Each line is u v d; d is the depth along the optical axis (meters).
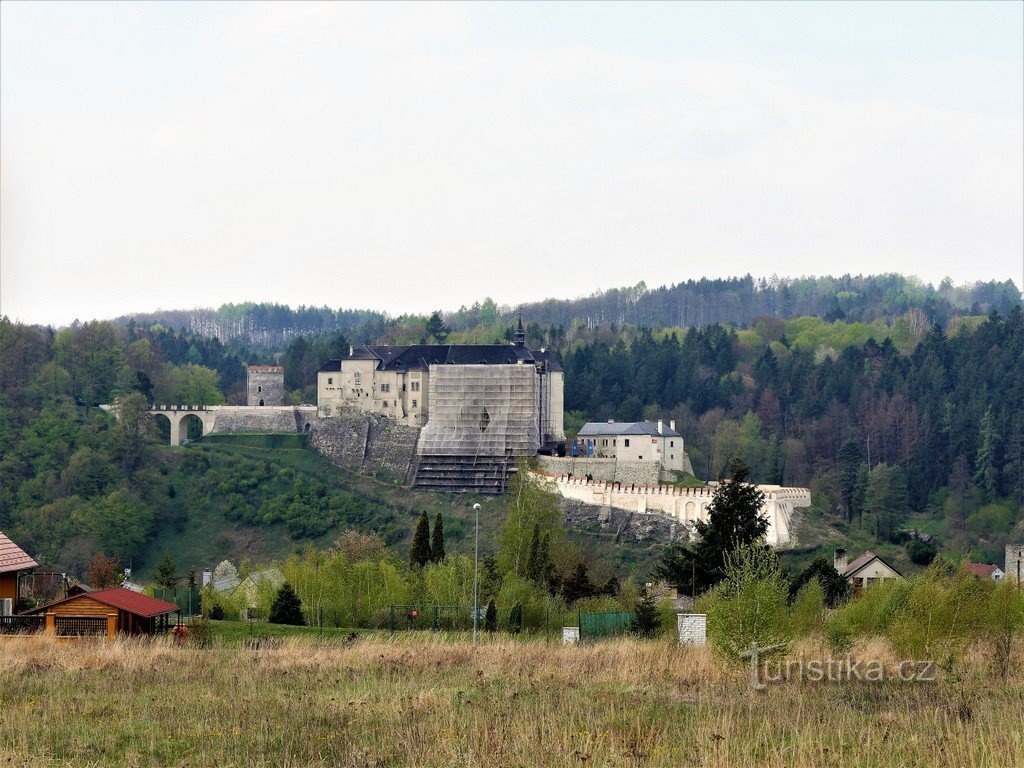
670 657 63.78
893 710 48.81
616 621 89.69
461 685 55.44
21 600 83.56
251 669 60.34
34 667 58.94
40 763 40.78
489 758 40.34
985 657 62.69
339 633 89.50
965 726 44.56
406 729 44.75
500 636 84.00
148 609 74.19
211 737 44.72
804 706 49.03
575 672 59.28
